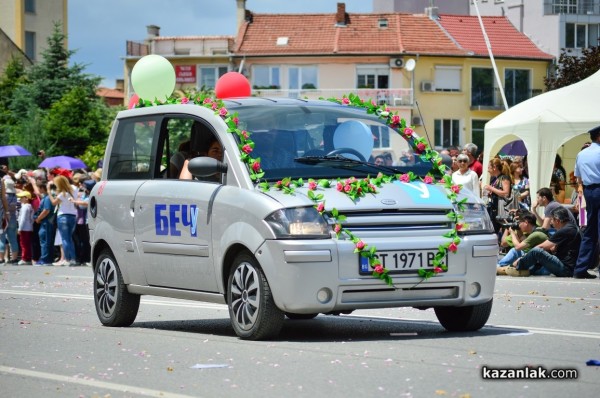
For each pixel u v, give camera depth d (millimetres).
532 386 10547
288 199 14156
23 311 20328
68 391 11070
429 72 115562
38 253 40938
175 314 19562
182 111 16578
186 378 11617
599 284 24938
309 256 13742
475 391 10336
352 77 115688
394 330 15914
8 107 120250
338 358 12734
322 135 15602
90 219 18250
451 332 15359
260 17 121062
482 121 117188
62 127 111438
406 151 15789
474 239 14586
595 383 10688
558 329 15609
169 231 16094
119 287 17391
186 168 16281
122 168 17719
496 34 119375
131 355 13586
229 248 14758
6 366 12844
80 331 16656
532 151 34875
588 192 26812
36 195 41500
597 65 82250
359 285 13906
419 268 14156
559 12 122000
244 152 15000
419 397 10109
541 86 118875
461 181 32875
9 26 139000
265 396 10414
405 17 119062
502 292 22828
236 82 19359
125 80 124312
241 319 14633
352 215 14086
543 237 28297
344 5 118875
